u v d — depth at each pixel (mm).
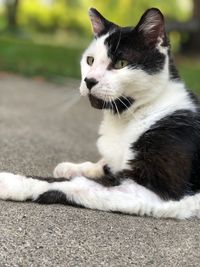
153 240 481
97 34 622
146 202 523
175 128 562
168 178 531
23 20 3617
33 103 1283
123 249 455
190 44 2514
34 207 519
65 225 485
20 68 1831
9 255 421
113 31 592
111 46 576
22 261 415
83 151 829
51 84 1656
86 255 437
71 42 3098
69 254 435
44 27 3684
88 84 563
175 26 2314
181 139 553
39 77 1739
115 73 562
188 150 549
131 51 569
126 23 2934
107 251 448
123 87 566
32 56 2037
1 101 1251
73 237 464
